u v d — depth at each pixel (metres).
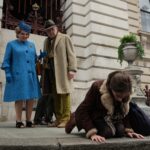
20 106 5.74
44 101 6.85
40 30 11.27
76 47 11.53
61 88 6.04
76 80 11.12
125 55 9.38
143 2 16.36
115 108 3.57
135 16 15.07
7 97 5.66
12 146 3.04
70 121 4.25
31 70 5.84
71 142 3.24
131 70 8.98
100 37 11.52
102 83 3.56
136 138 3.59
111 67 11.34
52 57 6.30
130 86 3.21
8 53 5.73
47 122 6.83
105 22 11.83
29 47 5.96
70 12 12.02
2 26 10.51
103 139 3.35
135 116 3.78
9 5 11.58
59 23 12.52
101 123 3.59
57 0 13.09
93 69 11.00
